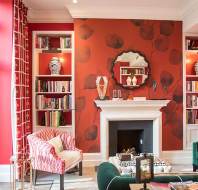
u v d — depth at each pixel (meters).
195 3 4.88
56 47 6.07
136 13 5.58
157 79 5.73
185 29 5.55
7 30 4.48
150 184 2.27
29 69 5.71
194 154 4.88
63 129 5.75
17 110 4.54
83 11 5.50
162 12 5.60
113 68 5.63
